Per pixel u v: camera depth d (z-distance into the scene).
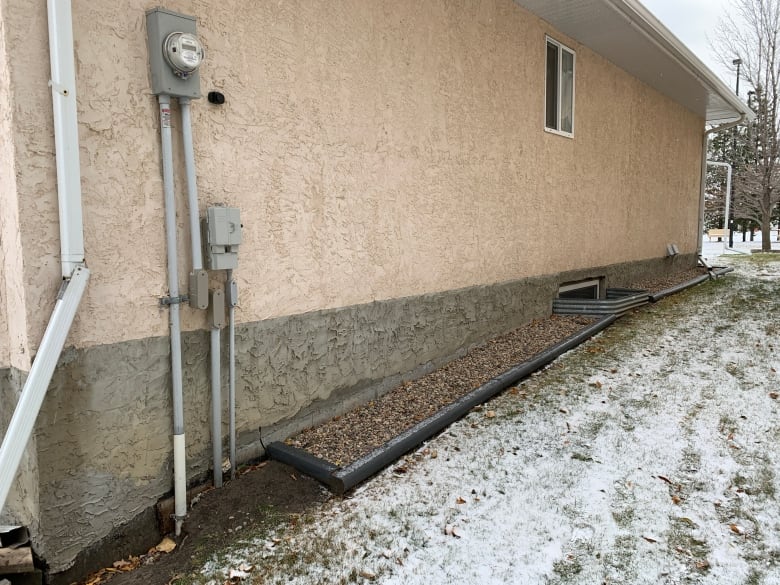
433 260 5.04
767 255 17.75
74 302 2.36
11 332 2.45
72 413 2.49
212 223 2.96
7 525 2.49
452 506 3.08
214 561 2.62
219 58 3.07
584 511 3.06
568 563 2.64
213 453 3.15
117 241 2.64
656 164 10.44
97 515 2.61
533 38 6.41
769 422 4.11
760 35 18.19
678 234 11.89
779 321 7.05
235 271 3.24
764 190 20.25
